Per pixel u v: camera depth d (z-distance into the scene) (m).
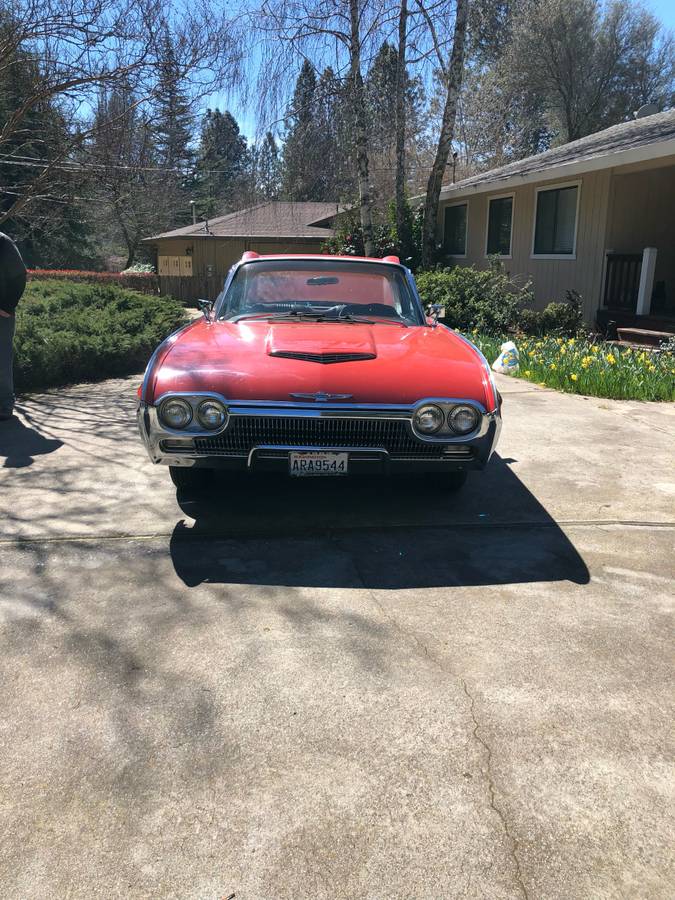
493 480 4.94
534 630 2.99
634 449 5.75
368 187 15.66
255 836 1.93
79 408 7.04
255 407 3.59
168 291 27.08
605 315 12.92
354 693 2.54
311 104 15.62
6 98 9.48
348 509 4.33
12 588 3.23
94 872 1.82
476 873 1.83
